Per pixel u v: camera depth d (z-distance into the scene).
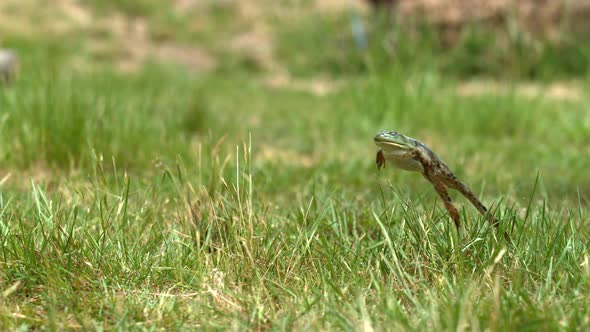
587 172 9.70
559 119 13.78
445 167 4.73
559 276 4.49
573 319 3.82
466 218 5.33
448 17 22.14
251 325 4.09
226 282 4.68
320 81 24.27
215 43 28.02
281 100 18.75
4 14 26.56
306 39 27.17
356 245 5.11
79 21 27.64
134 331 4.02
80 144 8.54
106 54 25.28
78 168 8.05
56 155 8.44
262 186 7.60
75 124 8.74
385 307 3.98
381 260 4.81
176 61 25.56
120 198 5.61
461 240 4.93
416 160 4.64
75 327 4.04
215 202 5.75
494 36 21.55
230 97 18.98
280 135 12.83
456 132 13.19
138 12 29.62
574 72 20.89
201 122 11.98
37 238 5.18
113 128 9.34
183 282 4.77
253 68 26.22
